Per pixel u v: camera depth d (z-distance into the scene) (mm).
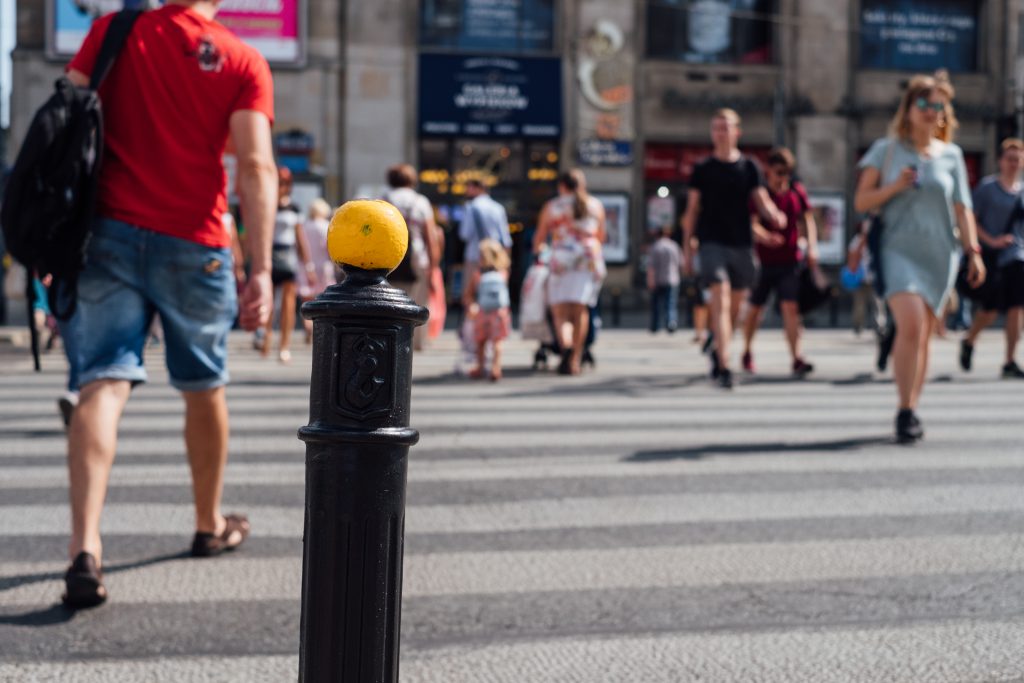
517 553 6309
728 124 14039
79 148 5242
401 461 2975
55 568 5949
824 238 38625
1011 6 40156
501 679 4402
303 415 11805
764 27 38938
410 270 16578
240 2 35656
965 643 4801
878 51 39719
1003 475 8430
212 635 4930
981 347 23172
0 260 27234
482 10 37281
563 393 13922
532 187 37750
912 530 6797
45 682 4340
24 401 13055
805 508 7379
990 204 15633
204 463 6098
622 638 4898
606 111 37750
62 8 34656
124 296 5496
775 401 13094
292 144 36031
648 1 38188
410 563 6098
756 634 4945
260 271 5781
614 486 8070
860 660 4598
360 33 36375
